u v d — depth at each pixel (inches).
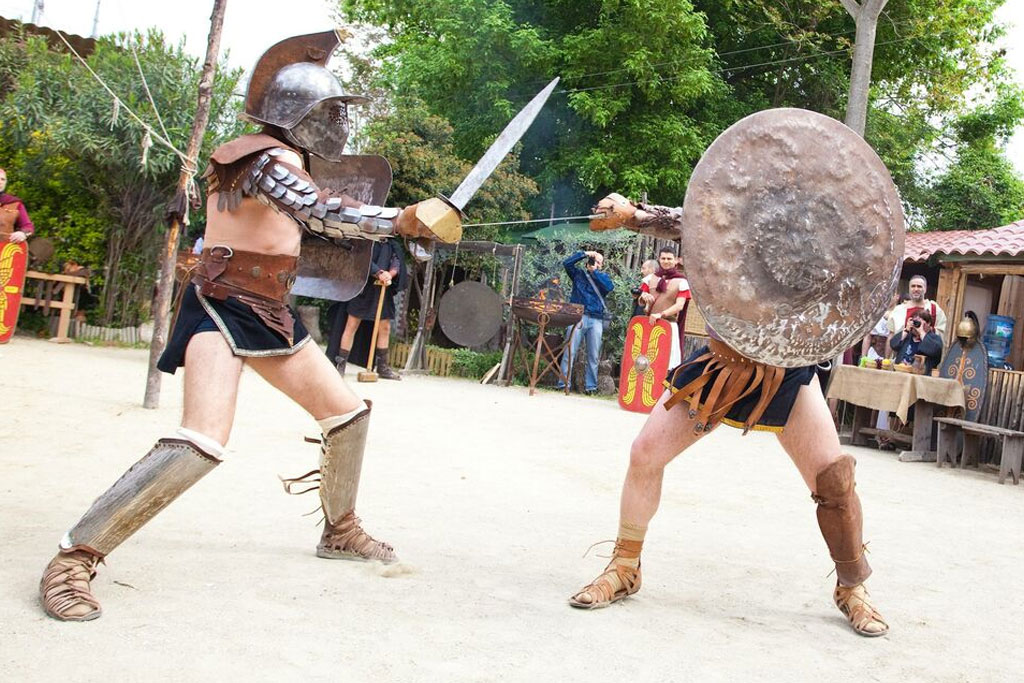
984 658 131.5
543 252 608.1
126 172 486.6
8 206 429.7
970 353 388.8
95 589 125.3
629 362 438.6
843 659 125.8
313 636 115.1
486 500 211.2
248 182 121.4
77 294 508.7
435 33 786.8
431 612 129.0
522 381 544.7
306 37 130.8
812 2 783.7
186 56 484.7
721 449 335.9
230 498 189.5
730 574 166.7
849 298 131.0
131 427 258.7
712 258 127.2
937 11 832.3
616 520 202.8
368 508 192.9
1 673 96.0
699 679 112.7
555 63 749.9
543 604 137.7
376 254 462.0
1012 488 328.8
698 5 802.8
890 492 284.7
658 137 717.9
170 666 101.7
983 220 961.5
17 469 197.2
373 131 665.0
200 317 128.1
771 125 128.7
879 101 937.5
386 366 484.7
